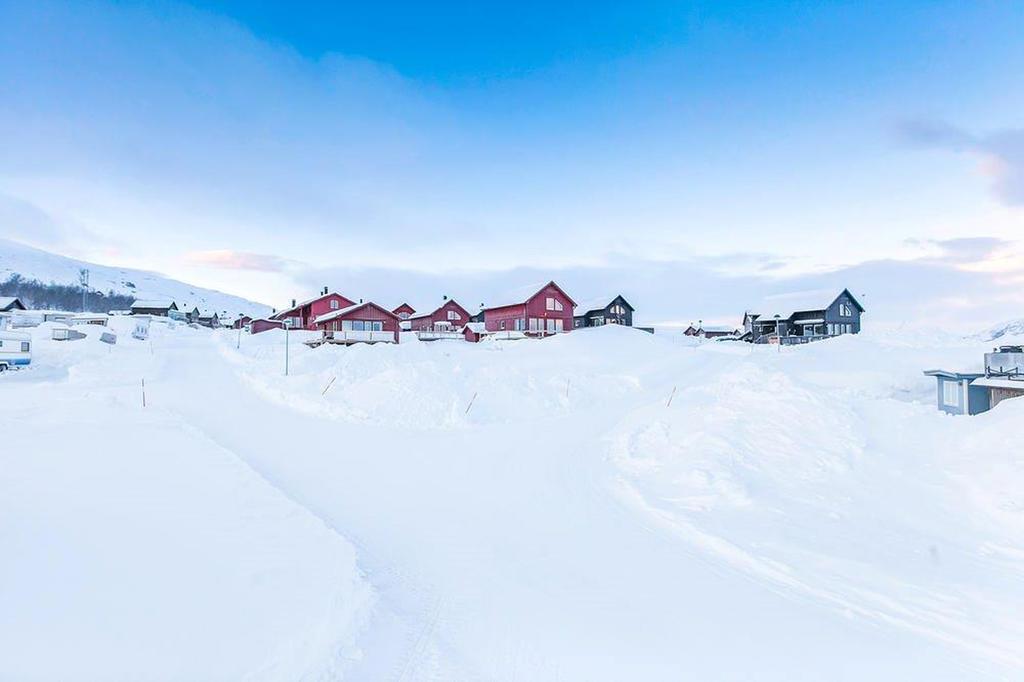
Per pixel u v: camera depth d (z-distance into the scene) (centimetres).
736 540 779
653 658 512
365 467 1223
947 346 2661
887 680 478
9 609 520
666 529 853
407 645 526
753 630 561
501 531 845
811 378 2239
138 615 527
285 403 2091
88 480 960
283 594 586
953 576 654
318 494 1016
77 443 1255
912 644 530
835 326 6059
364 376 2364
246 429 1627
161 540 710
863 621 573
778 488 974
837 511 866
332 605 570
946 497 874
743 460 1098
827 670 493
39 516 768
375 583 658
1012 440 964
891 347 2812
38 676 429
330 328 5528
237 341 5375
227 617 534
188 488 941
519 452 1378
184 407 1953
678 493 1003
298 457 1303
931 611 583
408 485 1088
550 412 1952
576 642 538
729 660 509
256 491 946
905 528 795
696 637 548
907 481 947
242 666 459
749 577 682
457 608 604
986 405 1391
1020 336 3134
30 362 2902
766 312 6644
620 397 2227
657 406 1881
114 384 2430
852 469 1015
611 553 760
